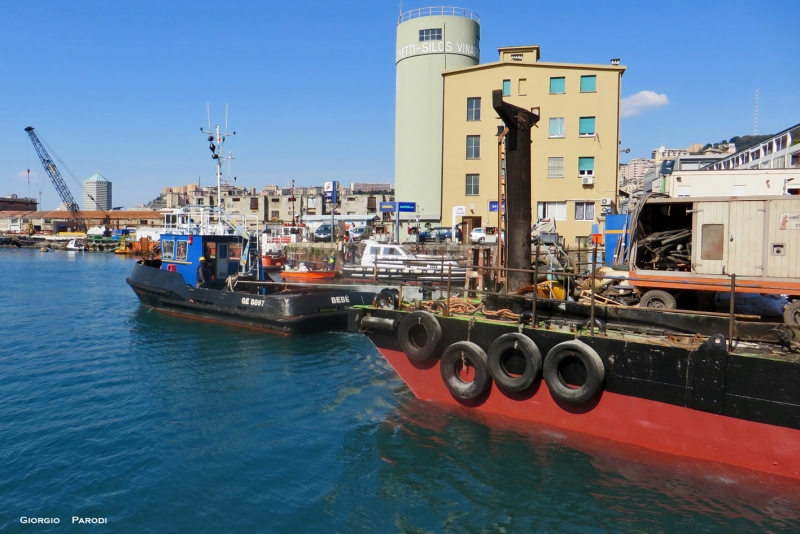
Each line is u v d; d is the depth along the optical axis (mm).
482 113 34594
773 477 6270
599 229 27406
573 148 33156
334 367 12523
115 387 11086
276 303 15625
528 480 6930
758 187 19344
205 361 13055
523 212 8914
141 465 7617
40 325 17781
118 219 89875
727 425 6527
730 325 6730
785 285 8281
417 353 8938
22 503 6648
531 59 35250
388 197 75875
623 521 6109
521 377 7828
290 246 40125
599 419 7406
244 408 9828
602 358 7336
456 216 33344
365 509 6492
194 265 18578
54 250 69562
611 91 32688
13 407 9883
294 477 7262
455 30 43438
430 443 7953
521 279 8891
